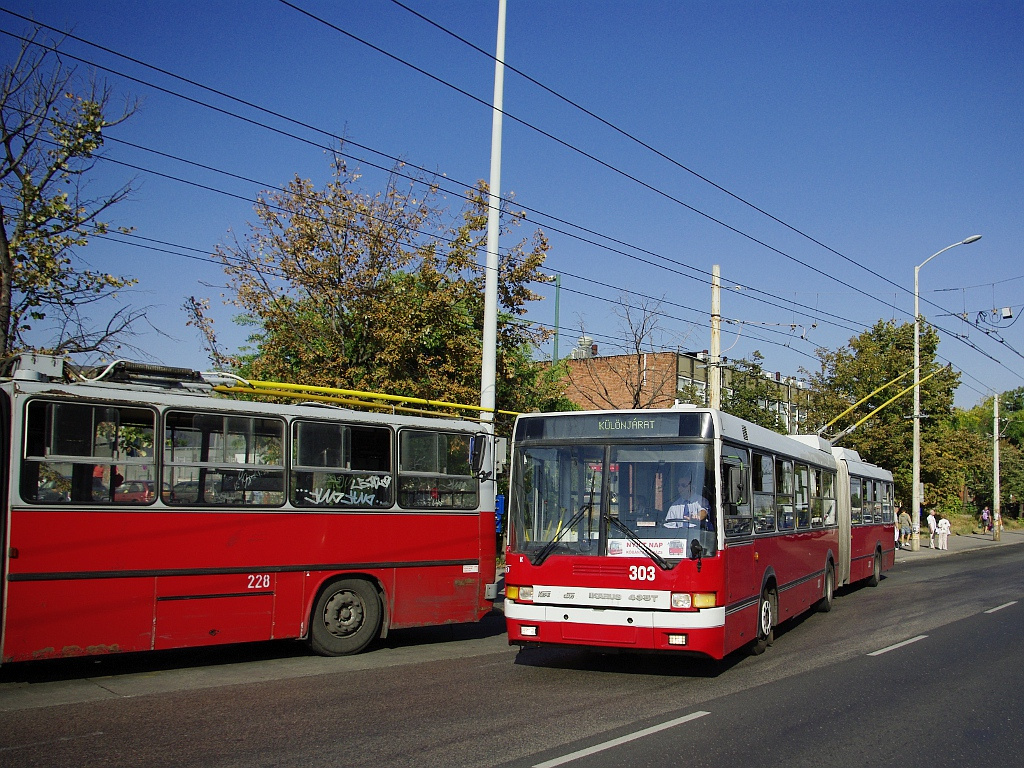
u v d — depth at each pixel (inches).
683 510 378.0
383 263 814.5
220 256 792.3
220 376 426.0
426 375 825.5
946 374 1683.1
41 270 538.9
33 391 358.6
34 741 277.7
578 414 406.0
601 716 317.1
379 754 264.2
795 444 563.8
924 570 1140.5
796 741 286.4
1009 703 349.4
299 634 428.5
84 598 362.9
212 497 403.2
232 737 283.4
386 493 466.3
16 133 545.6
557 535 390.6
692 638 362.9
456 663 439.8
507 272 879.7
